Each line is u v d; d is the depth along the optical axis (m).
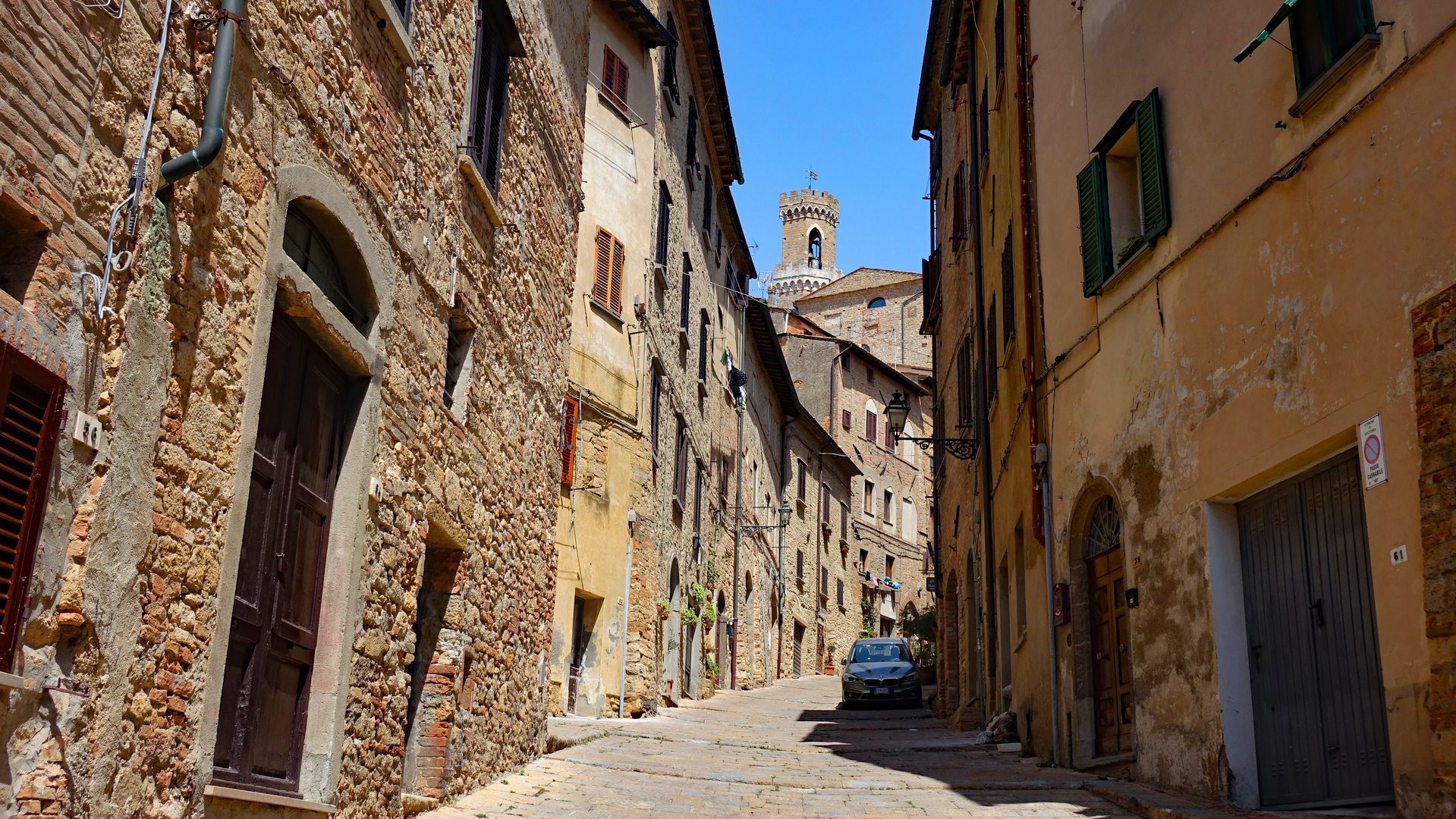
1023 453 13.98
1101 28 11.61
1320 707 7.83
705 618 25.91
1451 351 6.46
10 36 3.97
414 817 7.98
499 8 9.40
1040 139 13.35
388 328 7.42
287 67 5.98
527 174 10.80
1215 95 9.27
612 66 20.52
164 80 4.89
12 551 4.02
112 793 4.56
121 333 4.61
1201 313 9.31
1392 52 7.11
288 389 6.32
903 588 50.91
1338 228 7.57
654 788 10.28
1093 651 11.48
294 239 6.43
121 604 4.61
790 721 20.05
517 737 10.76
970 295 19.81
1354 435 7.39
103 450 4.49
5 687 3.95
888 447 51.72
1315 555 7.97
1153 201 10.12
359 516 6.93
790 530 39.03
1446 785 6.26
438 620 8.88
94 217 4.44
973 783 10.64
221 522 5.40
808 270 95.50
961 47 20.02
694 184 26.28
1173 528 9.57
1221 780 8.55
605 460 18.56
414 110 7.87
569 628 17.20
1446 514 6.39
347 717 6.83
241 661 5.85
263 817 5.79
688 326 24.98
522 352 10.78
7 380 3.97
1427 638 6.48
